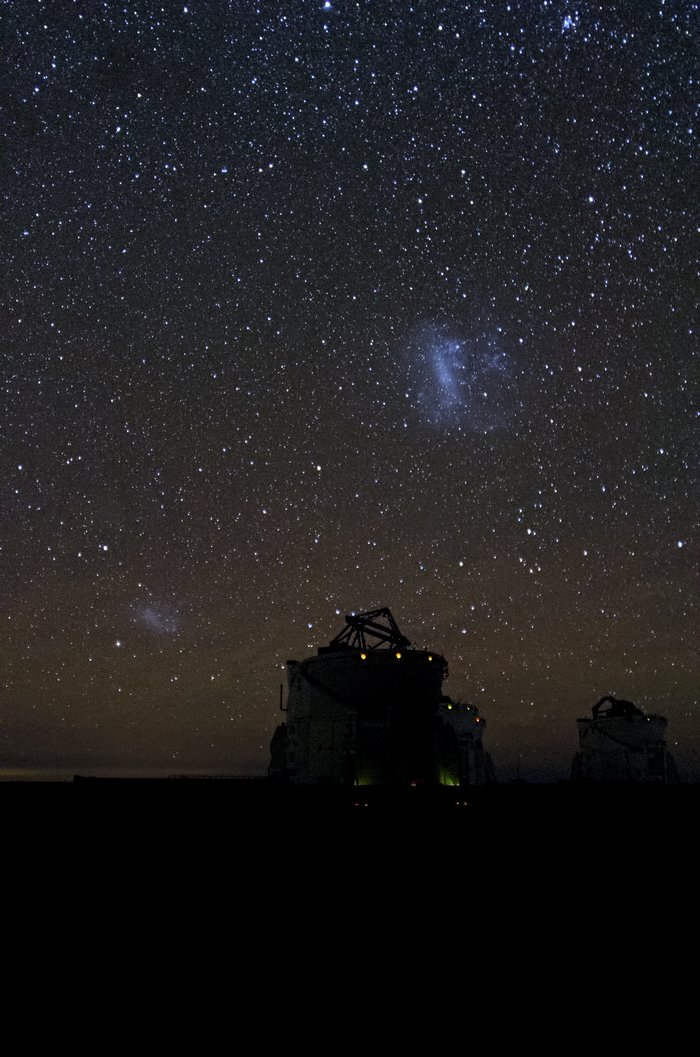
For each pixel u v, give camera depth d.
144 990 4.25
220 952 4.98
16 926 5.54
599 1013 3.92
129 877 7.39
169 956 4.89
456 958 4.89
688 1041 3.56
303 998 4.14
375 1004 4.04
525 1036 3.61
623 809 14.05
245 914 6.02
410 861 8.37
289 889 6.97
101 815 11.41
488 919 5.90
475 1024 3.77
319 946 5.16
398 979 4.45
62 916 5.84
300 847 9.27
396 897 6.64
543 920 5.88
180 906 6.24
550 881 7.39
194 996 4.16
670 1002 4.09
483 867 8.15
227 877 7.47
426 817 12.41
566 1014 3.91
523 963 4.80
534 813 13.09
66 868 7.73
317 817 12.09
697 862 8.52
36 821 10.60
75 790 13.28
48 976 4.44
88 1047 3.41
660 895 6.76
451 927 5.65
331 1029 3.68
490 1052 3.41
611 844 9.67
